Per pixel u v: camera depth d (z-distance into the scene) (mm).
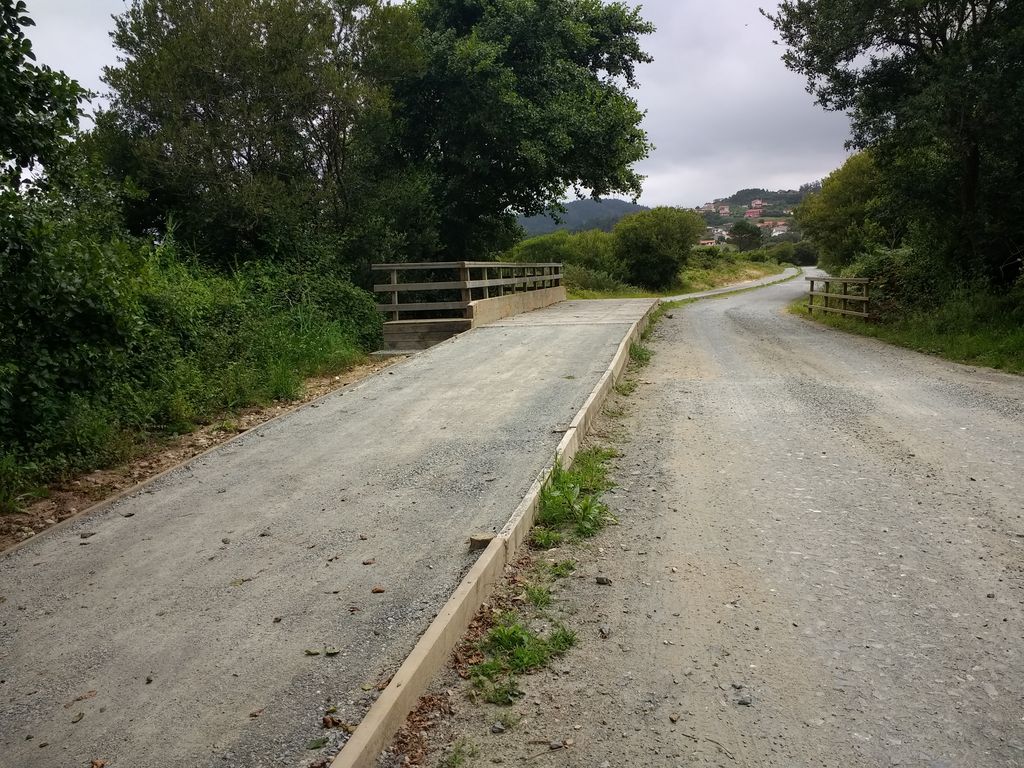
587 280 40312
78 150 8383
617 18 24953
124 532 5422
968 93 13812
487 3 21844
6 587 4586
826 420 8180
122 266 7711
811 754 2852
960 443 7051
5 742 3027
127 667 3559
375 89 16828
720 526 5160
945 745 2875
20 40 5844
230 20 14477
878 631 3721
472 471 6277
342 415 8594
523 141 19766
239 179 14711
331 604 4074
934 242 17359
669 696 3254
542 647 3645
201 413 9133
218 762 2830
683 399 9570
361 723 2896
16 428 7074
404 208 17906
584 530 5059
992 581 4195
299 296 14227
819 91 18047
